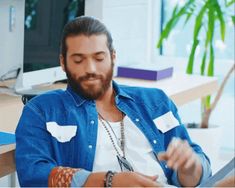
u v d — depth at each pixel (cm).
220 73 436
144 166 180
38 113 178
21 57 282
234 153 436
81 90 178
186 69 419
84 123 179
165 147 189
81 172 159
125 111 184
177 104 320
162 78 367
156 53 443
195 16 425
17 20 279
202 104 402
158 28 442
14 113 251
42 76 293
